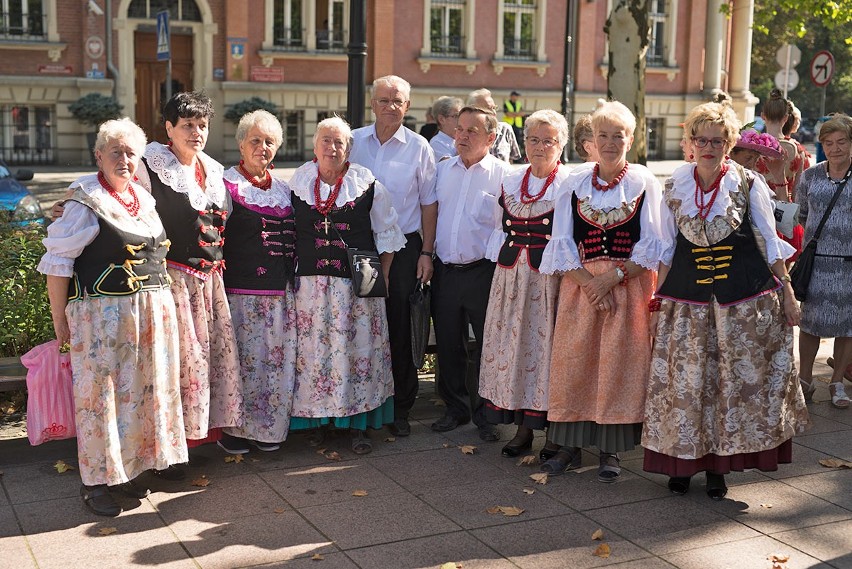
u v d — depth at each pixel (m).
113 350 4.64
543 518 4.76
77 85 23.64
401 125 6.04
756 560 4.32
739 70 29.73
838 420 6.40
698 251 4.92
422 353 5.86
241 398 5.38
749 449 4.88
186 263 5.05
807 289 6.65
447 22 26.70
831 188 6.59
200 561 4.24
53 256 4.60
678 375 4.90
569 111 27.80
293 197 5.58
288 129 25.89
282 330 5.53
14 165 23.55
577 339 5.18
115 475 4.64
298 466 5.45
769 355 4.92
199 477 5.23
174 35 24.95
